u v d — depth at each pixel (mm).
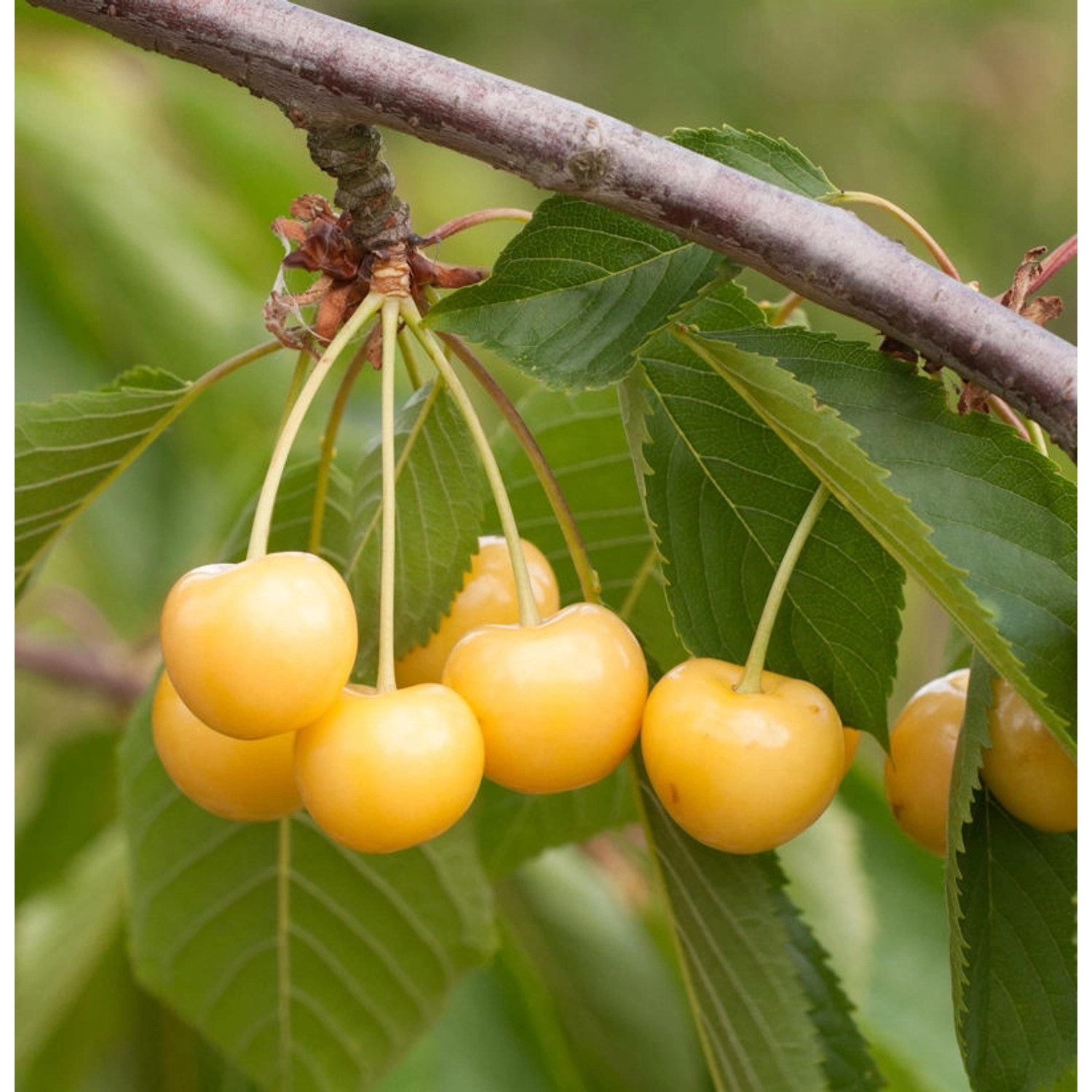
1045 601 510
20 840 752
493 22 1532
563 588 587
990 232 1525
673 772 507
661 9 1570
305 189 780
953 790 513
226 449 713
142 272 710
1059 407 503
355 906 604
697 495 535
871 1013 656
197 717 499
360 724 499
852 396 519
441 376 538
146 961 601
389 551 507
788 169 519
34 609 759
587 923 667
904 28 1572
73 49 776
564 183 503
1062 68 1555
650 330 514
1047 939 525
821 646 533
